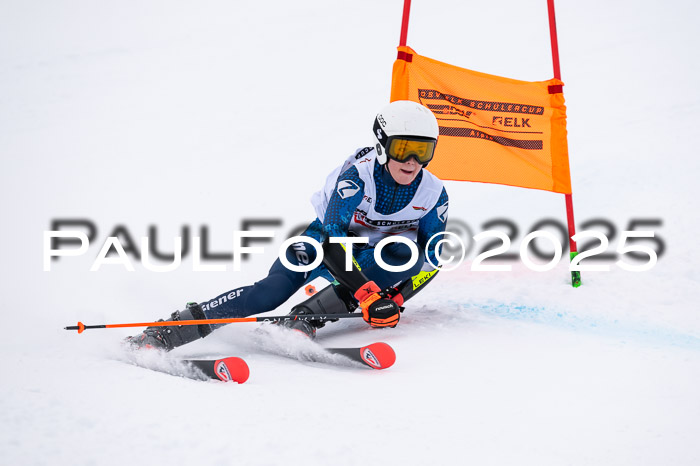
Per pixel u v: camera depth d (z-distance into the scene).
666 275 10.79
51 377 6.52
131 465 4.83
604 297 10.25
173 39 37.97
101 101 27.97
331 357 7.84
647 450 5.54
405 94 11.39
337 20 41.12
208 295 11.68
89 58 34.06
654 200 14.02
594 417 6.20
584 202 14.78
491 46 34.59
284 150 21.81
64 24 39.97
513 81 11.48
